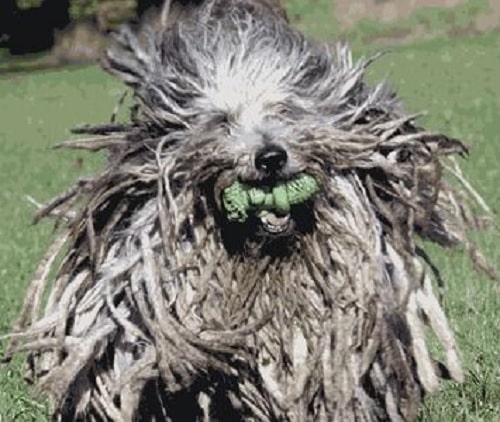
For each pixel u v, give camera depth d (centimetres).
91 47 8200
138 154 1274
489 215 1440
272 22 1301
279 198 1207
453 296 1964
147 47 1311
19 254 2650
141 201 1274
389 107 1299
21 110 6047
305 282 1246
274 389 1248
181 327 1227
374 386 1274
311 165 1212
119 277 1253
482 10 7438
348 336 1241
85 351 1254
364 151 1249
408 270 1272
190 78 1266
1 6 8394
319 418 1266
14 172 4216
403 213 1287
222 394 1278
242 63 1261
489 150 3638
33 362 1350
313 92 1265
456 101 4884
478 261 1334
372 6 7669
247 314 1242
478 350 1695
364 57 1341
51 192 3728
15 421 1557
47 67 8031
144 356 1252
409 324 1277
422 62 6081
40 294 1313
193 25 1301
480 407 1536
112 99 6141
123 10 7925
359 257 1241
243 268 1239
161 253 1242
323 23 7638
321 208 1234
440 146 1311
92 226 1265
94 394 1279
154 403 1296
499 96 4953
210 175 1216
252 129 1223
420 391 1302
